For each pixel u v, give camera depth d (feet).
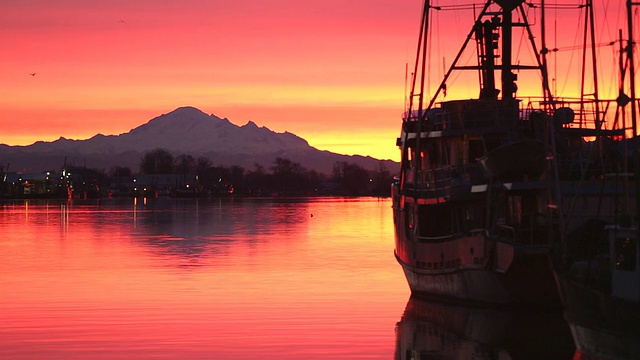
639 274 142.61
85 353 163.12
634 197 179.63
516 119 209.56
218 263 315.58
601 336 148.56
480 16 213.87
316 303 217.36
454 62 214.69
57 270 294.87
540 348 166.50
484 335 177.37
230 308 210.79
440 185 214.69
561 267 161.68
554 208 185.37
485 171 195.83
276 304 216.13
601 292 147.95
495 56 227.20
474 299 200.23
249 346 168.96
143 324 190.19
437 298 215.51
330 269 294.05
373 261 322.34
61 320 195.21
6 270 295.69
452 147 215.10
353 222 629.92
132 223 616.80
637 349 140.56
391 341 172.96
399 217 237.45
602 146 198.80
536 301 193.26
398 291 237.66
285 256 343.87
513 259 181.57
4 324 190.49
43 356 160.86
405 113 238.27
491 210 199.41
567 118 206.80
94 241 432.25
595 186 183.21
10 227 566.77
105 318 197.36
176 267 302.04
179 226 573.33
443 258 207.82
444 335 177.78
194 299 224.94
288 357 160.15
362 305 213.87
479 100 212.02
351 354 163.43
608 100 179.32
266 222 630.33
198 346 168.55
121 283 257.75
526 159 192.03
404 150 230.89
